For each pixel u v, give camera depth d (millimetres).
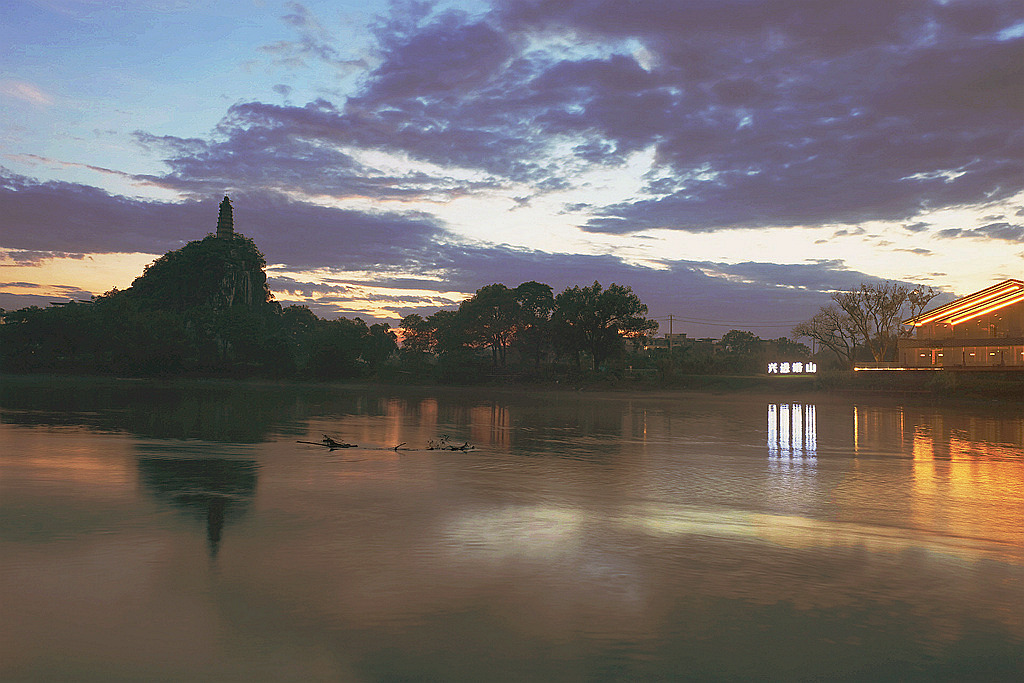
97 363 139250
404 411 61844
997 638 9336
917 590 11352
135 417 47406
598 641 9055
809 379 98875
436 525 15703
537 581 11570
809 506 18844
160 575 11531
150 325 143250
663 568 12461
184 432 37750
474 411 63375
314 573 11781
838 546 14258
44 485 20125
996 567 12742
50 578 11281
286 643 8797
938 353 89938
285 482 21578
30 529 14672
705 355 125500
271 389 109938
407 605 10273
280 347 139000
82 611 9797
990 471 26203
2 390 83875
